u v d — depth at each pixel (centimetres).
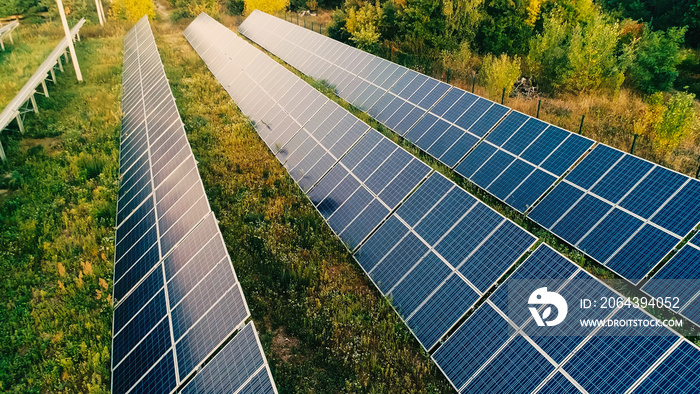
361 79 3017
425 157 2216
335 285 1519
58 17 6438
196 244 1265
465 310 1209
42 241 1773
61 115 2981
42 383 1236
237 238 1762
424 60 3859
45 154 2452
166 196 1580
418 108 2438
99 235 1805
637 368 896
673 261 1221
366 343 1307
